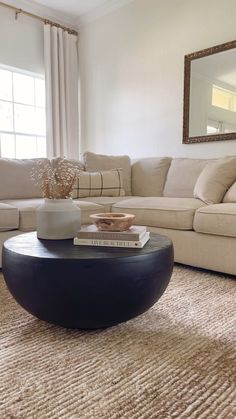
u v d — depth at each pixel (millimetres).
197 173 2840
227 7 2928
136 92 3734
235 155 2750
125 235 1291
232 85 2908
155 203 2420
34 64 3926
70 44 4188
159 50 3475
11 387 976
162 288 1308
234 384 991
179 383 996
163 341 1252
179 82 3330
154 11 3480
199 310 1541
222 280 1989
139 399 923
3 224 2121
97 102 4172
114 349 1192
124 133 3904
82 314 1188
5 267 1299
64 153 4141
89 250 1248
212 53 3029
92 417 854
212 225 2020
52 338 1271
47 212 1427
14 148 3967
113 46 3914
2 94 3818
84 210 2482
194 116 3207
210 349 1194
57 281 1149
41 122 4211
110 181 3123
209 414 864
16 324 1391
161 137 3541
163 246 1318
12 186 2746
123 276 1157
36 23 3908
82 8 3947
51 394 946
